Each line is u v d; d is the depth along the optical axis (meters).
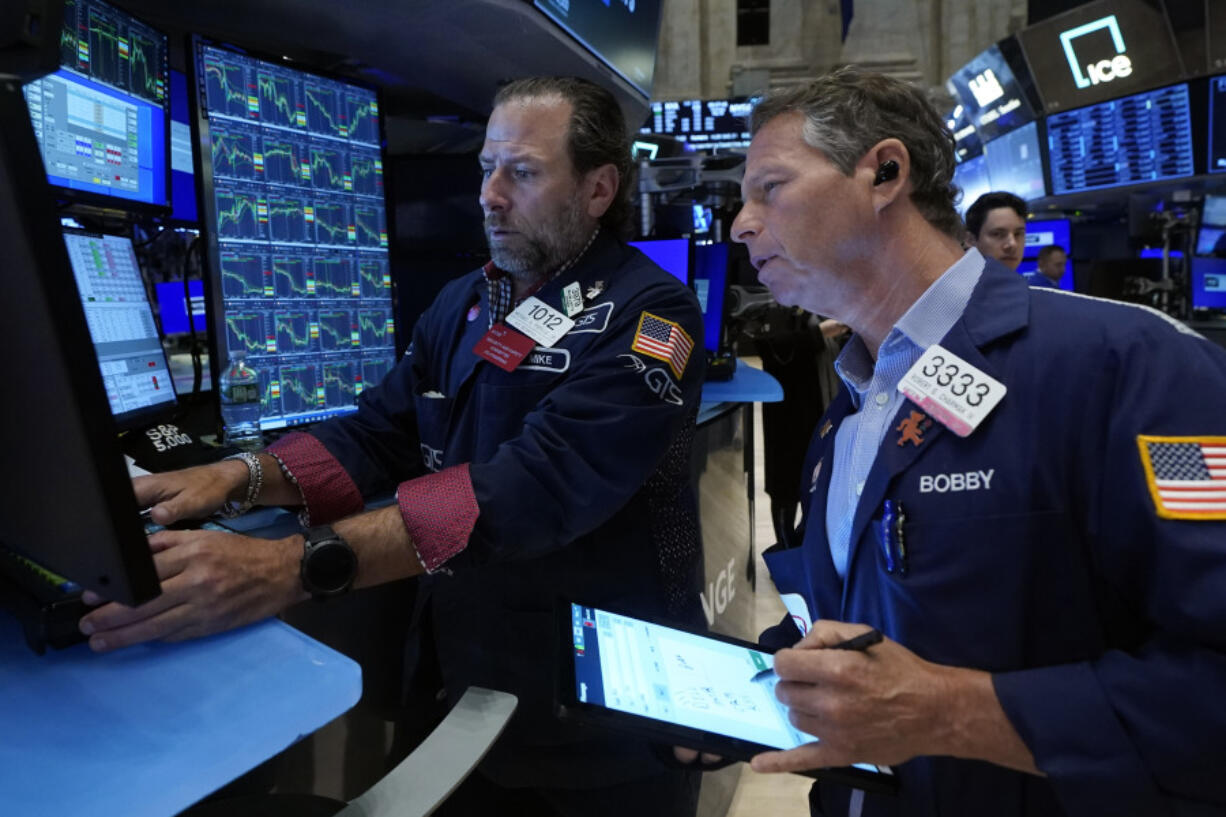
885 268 0.82
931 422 0.77
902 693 0.67
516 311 1.34
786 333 3.22
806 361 3.21
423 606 1.48
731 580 2.41
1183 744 0.62
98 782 0.56
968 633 0.74
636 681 0.81
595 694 0.77
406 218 2.51
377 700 1.54
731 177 3.39
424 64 2.12
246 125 1.61
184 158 1.99
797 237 0.82
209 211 1.54
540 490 1.08
